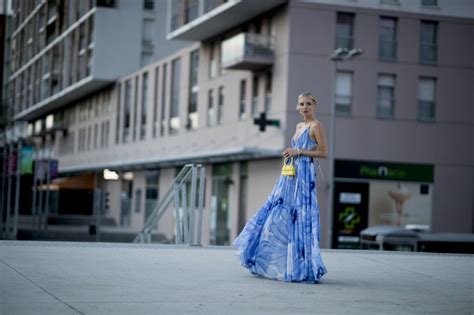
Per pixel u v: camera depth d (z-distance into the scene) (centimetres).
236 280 855
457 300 778
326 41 4250
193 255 1083
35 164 5900
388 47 4356
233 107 4862
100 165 6831
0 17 10125
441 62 4419
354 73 4291
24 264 900
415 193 4366
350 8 4284
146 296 712
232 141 4844
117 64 7094
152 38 7181
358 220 4259
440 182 4406
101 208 7606
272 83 4359
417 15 4372
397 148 4350
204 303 689
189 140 5562
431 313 691
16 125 9781
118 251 1091
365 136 4297
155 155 6244
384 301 751
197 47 5484
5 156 5669
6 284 745
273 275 877
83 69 7394
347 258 1145
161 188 6144
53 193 8075
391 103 4359
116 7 7069
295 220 879
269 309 675
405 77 4362
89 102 7969
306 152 889
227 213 4906
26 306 632
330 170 4094
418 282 911
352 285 864
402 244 3259
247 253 889
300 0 4216
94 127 7812
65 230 5988
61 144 9031
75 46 7594
